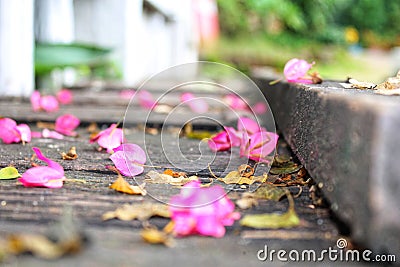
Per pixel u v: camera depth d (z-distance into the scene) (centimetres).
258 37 475
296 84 68
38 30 145
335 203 48
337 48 502
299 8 503
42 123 92
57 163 61
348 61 448
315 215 49
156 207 49
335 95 50
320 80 71
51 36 146
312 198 52
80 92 150
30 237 42
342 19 679
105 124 93
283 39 472
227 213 48
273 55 396
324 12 524
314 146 55
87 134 85
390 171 41
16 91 119
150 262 41
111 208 49
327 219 48
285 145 73
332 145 49
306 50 453
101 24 179
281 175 60
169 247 43
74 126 84
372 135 42
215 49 408
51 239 43
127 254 42
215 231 45
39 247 41
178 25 322
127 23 182
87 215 48
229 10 464
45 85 149
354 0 680
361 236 43
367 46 669
